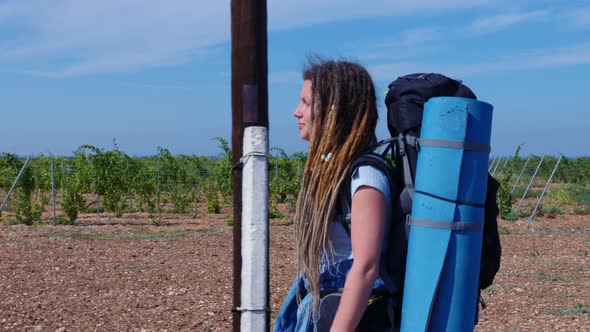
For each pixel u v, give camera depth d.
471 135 2.24
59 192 25.19
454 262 2.21
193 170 21.50
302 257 2.35
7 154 17.92
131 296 8.36
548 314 7.68
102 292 8.59
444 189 2.22
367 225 2.22
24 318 7.15
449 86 2.39
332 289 2.33
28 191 17.86
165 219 19.08
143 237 14.21
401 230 2.30
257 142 2.45
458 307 2.21
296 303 2.49
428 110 2.27
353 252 2.23
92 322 7.08
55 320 7.13
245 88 2.46
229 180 21.06
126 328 6.87
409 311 2.23
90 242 13.31
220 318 7.31
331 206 2.29
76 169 19.38
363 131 2.32
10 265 10.37
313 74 2.39
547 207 21.42
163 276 9.67
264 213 2.45
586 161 33.28
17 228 15.95
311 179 2.34
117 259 11.18
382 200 2.25
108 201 19.03
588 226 17.30
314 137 2.35
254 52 2.46
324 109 2.35
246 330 2.43
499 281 9.61
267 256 2.45
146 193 19.31
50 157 20.48
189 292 8.62
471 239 2.23
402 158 2.35
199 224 17.52
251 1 2.45
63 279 9.38
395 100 2.41
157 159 20.31
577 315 7.59
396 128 2.40
